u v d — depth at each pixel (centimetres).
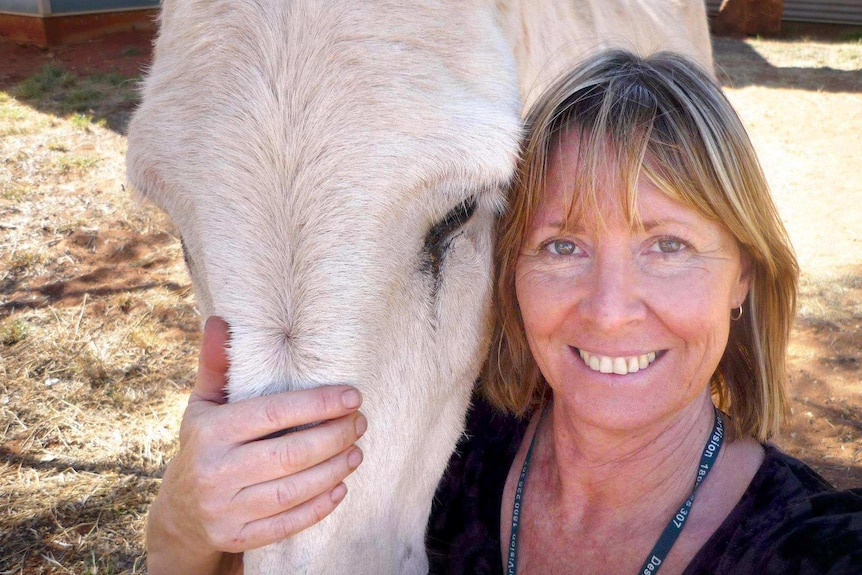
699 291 64
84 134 337
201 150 63
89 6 551
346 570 67
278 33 64
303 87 63
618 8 119
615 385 66
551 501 72
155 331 200
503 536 74
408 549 75
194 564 69
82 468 154
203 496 61
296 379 62
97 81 421
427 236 69
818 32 612
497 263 77
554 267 68
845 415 162
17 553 133
